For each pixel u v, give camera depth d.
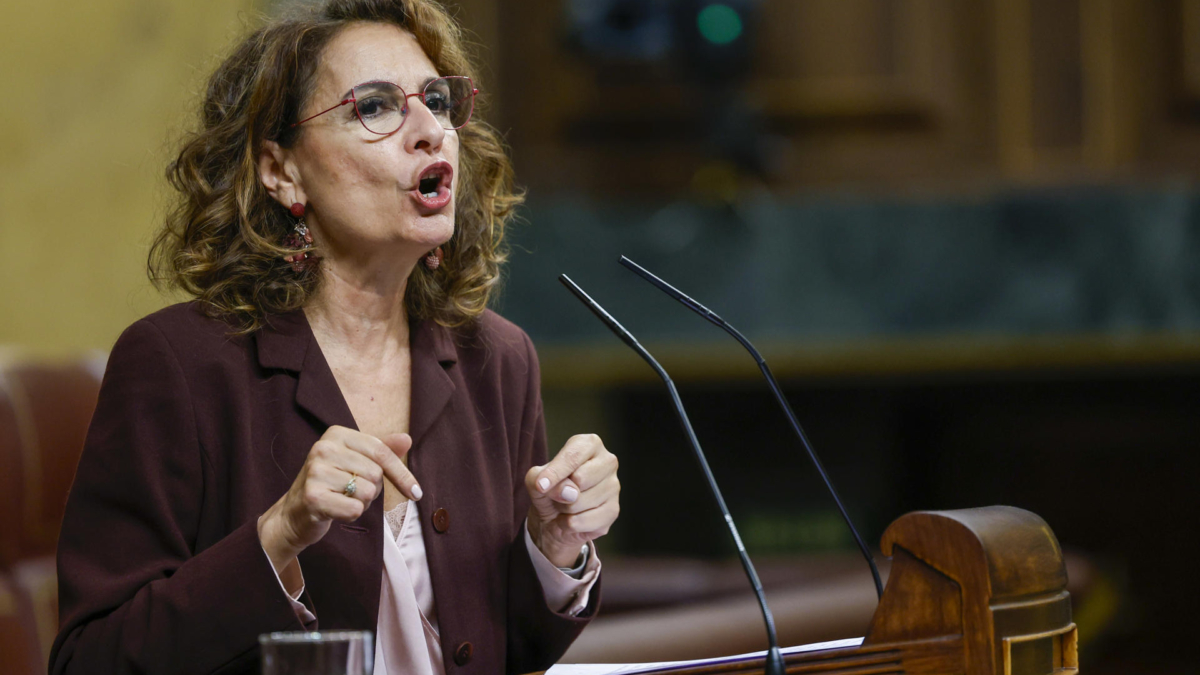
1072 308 15.60
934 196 15.95
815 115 18.05
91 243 14.57
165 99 14.56
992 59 17.67
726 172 16.92
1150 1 17.33
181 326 5.65
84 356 7.99
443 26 5.97
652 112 18.59
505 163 6.65
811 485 20.03
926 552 4.45
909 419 20.12
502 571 5.89
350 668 3.53
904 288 15.94
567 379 17.77
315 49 5.70
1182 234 15.41
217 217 5.86
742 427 20.17
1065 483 19.53
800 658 4.27
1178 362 17.19
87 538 5.32
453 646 5.63
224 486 5.48
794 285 16.14
